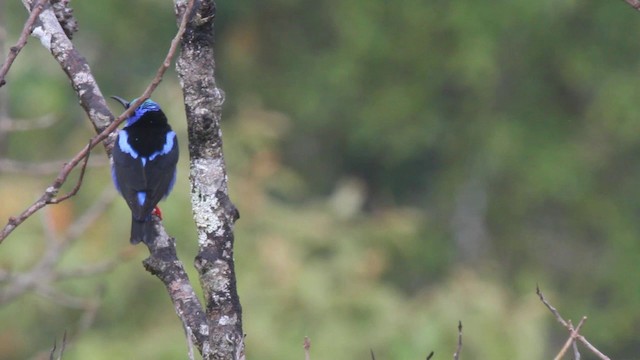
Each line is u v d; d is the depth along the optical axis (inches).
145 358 558.6
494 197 847.1
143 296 577.6
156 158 279.1
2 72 200.2
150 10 829.8
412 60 837.8
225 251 213.8
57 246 357.7
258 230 617.0
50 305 557.0
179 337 566.6
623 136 836.6
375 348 574.2
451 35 832.3
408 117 840.9
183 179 588.1
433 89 847.1
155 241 233.0
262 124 673.6
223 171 215.3
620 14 831.1
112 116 237.1
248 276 584.7
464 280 619.2
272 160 646.5
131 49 834.2
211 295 212.5
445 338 584.7
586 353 810.2
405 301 627.8
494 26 817.5
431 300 608.1
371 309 585.3
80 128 690.8
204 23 210.2
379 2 833.5
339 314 582.6
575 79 840.3
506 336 592.7
